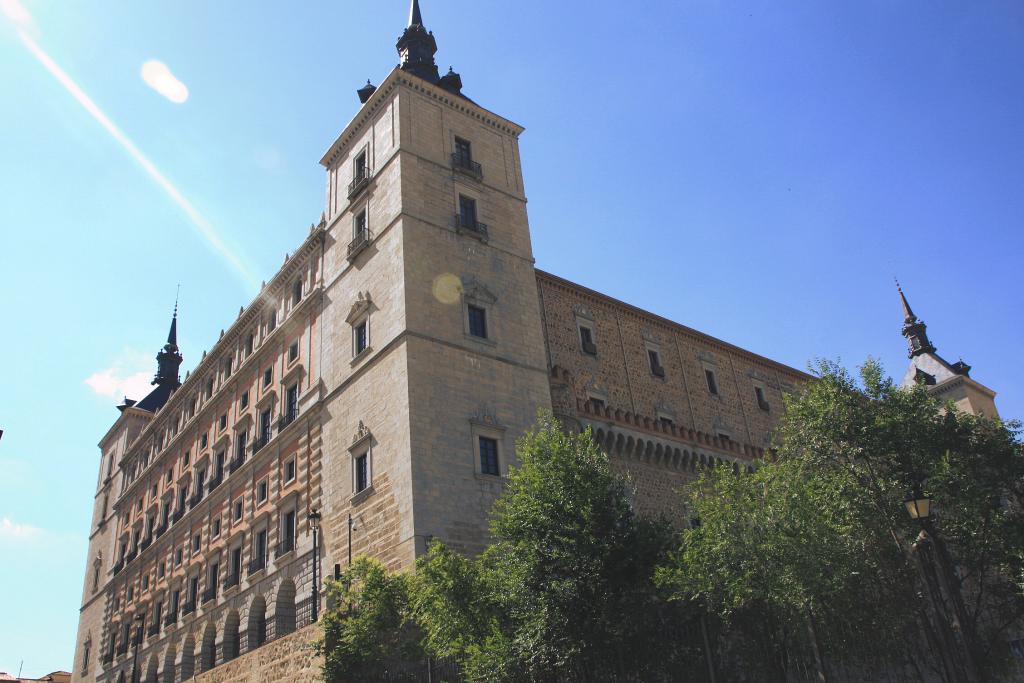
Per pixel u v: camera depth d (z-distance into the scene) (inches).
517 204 1849.2
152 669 2146.9
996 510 1064.2
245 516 1882.4
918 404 1131.9
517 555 943.0
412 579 1123.9
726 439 2193.7
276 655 1317.7
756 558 913.5
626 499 1029.2
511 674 879.1
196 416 2322.8
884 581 1045.8
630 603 906.1
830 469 1102.4
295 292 1996.8
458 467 1405.0
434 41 2038.6
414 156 1691.7
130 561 2534.5
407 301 1502.2
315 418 1701.5
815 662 1028.5
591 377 1924.2
